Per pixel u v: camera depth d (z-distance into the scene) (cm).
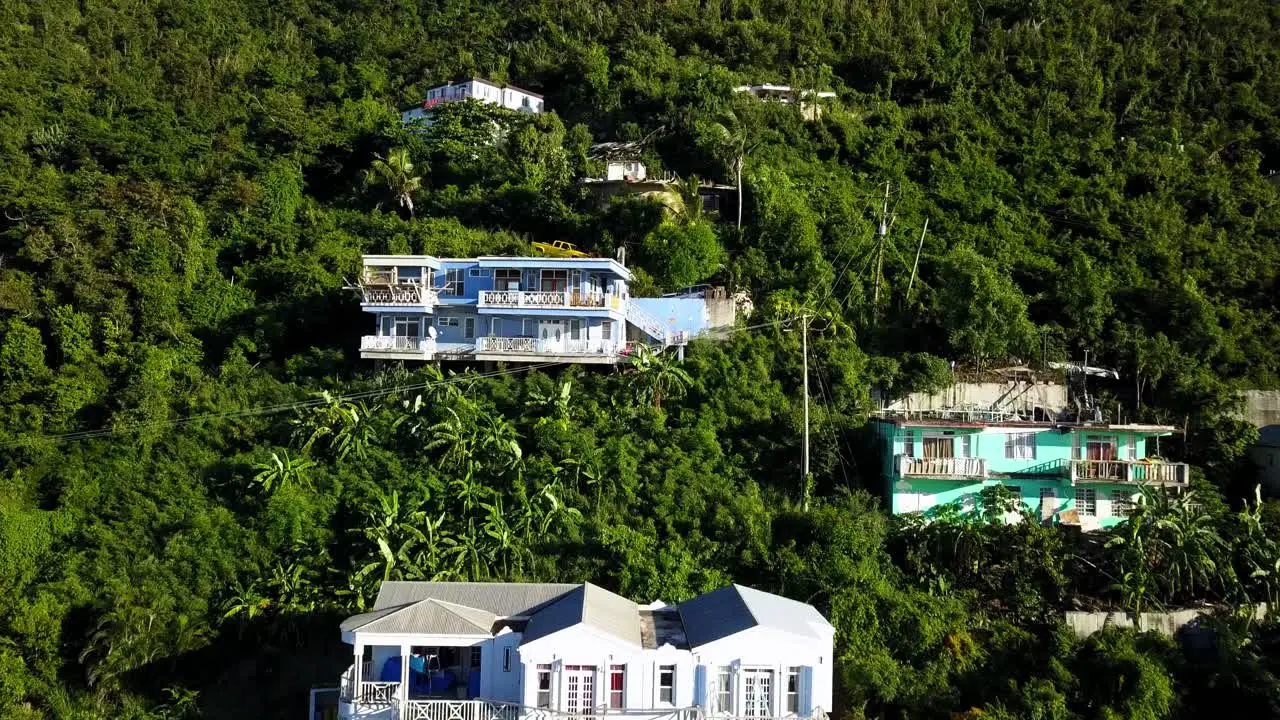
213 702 4112
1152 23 10819
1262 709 4059
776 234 6856
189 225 6825
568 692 3138
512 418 5369
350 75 10456
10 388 5678
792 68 9631
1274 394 6016
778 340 5950
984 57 9956
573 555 4572
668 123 8450
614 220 7112
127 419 5475
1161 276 6975
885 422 5272
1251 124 9388
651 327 6019
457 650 3431
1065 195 8031
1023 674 4197
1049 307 6481
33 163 7875
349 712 3259
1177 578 4475
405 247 6694
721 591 3700
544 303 5819
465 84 9425
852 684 3956
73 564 4638
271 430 5412
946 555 4691
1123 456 5266
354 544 4603
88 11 11806
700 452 5162
